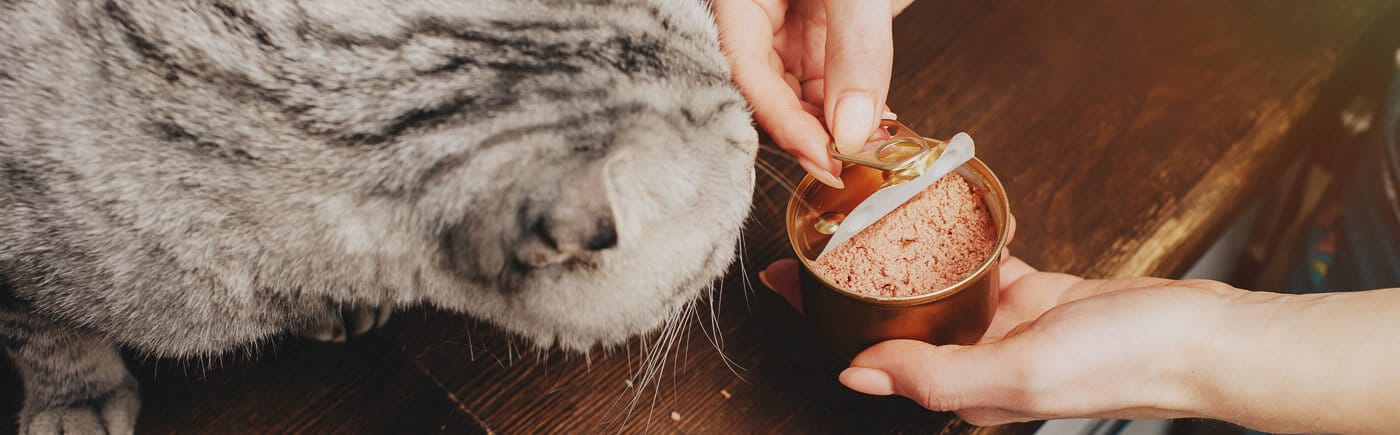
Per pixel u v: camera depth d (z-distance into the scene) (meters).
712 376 0.56
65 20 0.48
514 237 0.45
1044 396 0.48
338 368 0.58
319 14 0.47
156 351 0.56
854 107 0.50
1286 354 0.46
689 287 0.52
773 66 0.57
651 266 0.49
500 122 0.46
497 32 0.48
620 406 0.55
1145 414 0.50
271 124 0.47
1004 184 0.60
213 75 0.47
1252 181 0.61
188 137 0.48
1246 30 0.66
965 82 0.64
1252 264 0.68
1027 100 0.63
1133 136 0.62
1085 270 0.58
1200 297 0.48
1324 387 0.46
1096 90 0.64
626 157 0.45
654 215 0.47
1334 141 0.71
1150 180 0.60
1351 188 0.64
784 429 0.54
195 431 0.57
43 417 0.60
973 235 0.50
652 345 0.57
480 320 0.58
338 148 0.47
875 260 0.49
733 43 0.55
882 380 0.49
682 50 0.50
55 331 0.56
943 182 0.51
